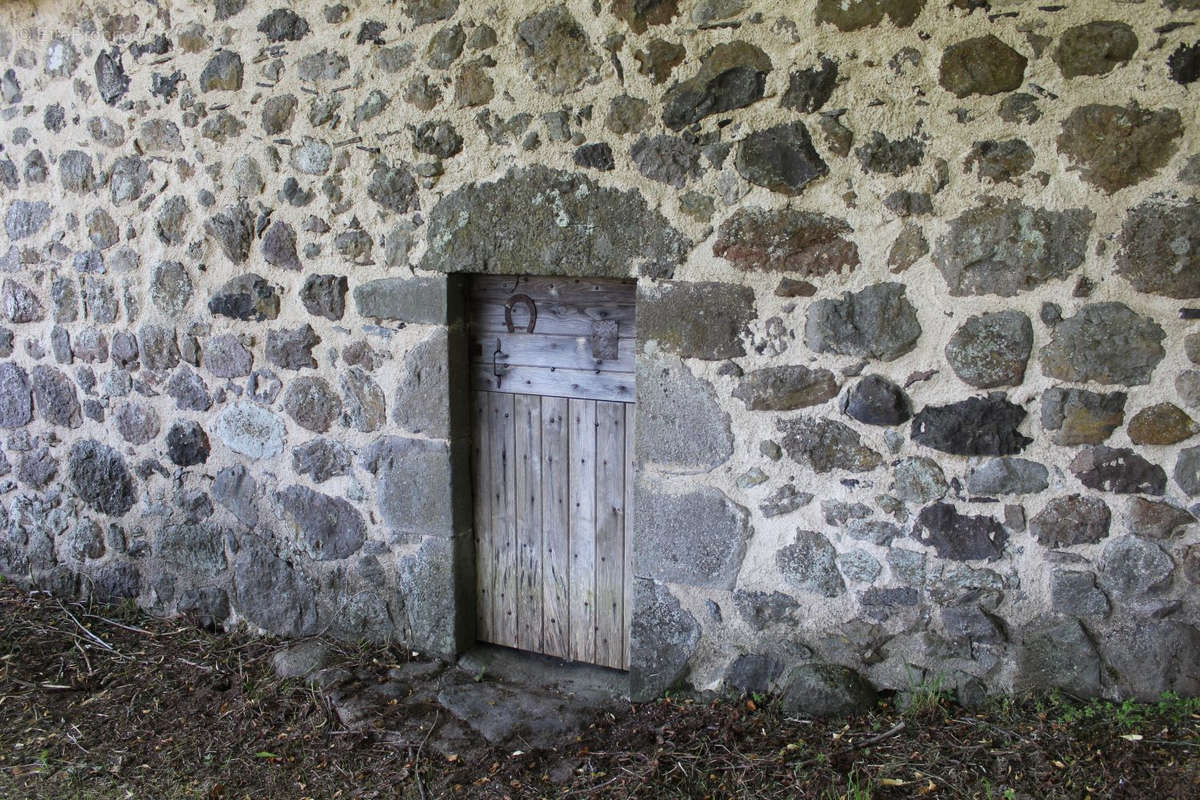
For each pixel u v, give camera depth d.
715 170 2.51
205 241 3.22
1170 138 2.18
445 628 3.16
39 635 3.48
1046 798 2.21
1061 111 2.24
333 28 2.89
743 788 2.40
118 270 3.40
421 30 2.78
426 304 2.93
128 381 3.48
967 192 2.33
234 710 2.97
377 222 2.95
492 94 2.72
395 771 2.62
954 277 2.38
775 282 2.51
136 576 3.65
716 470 2.68
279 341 3.18
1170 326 2.26
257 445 3.30
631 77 2.55
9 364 3.71
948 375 2.43
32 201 3.51
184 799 2.56
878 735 2.50
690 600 2.78
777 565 2.67
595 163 2.63
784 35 2.40
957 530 2.50
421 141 2.83
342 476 3.19
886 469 2.52
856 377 2.50
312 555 3.30
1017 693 2.52
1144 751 2.30
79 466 3.65
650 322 2.66
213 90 3.10
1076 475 2.39
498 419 3.08
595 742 2.71
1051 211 2.28
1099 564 2.42
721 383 2.62
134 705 3.04
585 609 3.10
